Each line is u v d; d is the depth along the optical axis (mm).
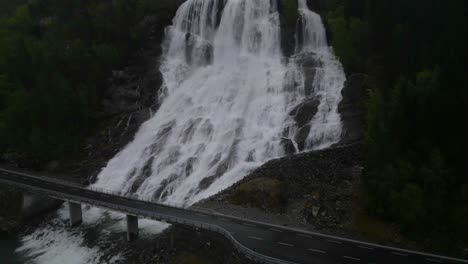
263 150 88000
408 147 66188
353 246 61438
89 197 79375
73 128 106188
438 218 62281
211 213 71875
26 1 157750
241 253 59031
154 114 108688
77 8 128125
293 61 106312
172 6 127938
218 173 85688
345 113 88562
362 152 77812
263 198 73812
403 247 61531
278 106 96938
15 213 84062
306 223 68688
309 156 79812
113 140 104875
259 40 112188
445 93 64375
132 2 129500
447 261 57656
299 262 56344
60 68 111125
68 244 74688
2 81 112000
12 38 124375
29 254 73125
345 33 99812
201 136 96500
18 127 104375
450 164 62875
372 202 66875
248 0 115750
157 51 124188
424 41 80750
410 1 87625
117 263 66625
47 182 89812
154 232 73938
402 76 73250
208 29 120188
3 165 102188
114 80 116875
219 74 112188
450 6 76438
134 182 90562
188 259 63125
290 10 111125
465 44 67062
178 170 89562
